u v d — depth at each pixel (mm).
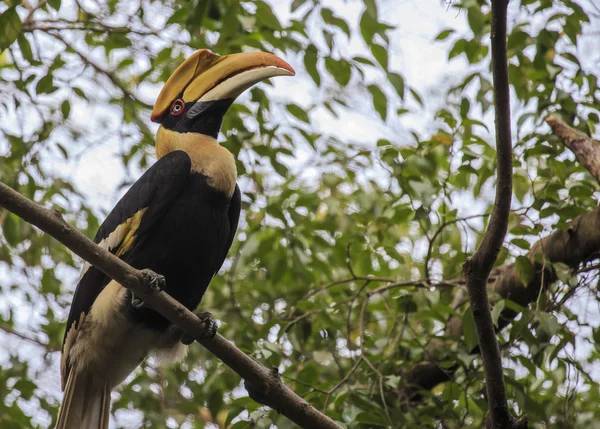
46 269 13352
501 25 7730
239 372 8109
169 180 9203
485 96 10812
